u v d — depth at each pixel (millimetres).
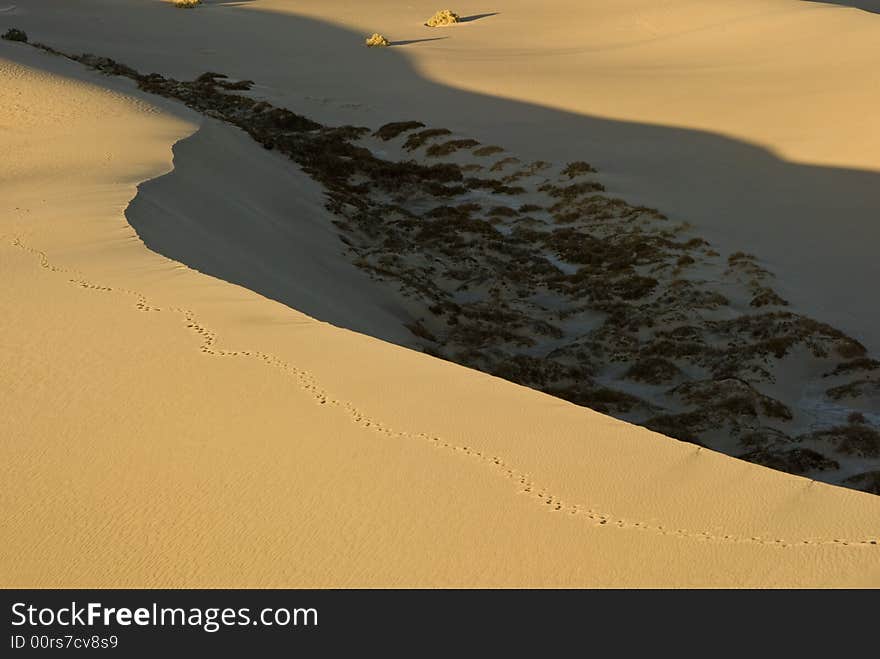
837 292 28719
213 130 33750
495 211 37000
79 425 9773
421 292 26969
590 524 7914
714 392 21422
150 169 25422
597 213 36125
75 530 7957
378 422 9734
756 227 34125
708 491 8375
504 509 8148
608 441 9297
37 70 38344
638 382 22828
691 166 40281
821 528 7789
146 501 8367
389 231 33438
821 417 21172
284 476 8734
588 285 29234
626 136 44406
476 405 10117
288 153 40938
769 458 18469
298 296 20531
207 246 20312
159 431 9633
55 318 12859
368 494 8414
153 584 7320
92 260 15727
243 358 11422
